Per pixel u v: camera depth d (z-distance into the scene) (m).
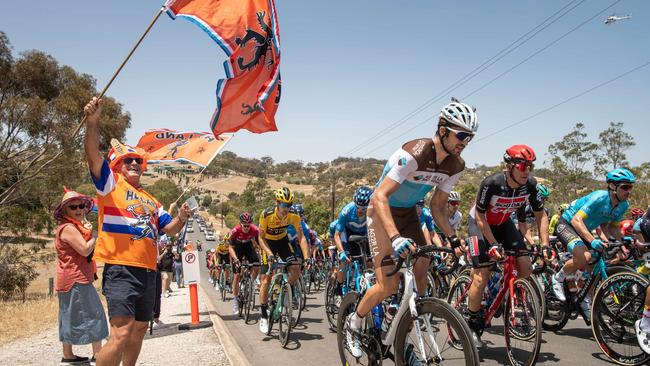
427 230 6.66
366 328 3.47
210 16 5.16
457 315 2.55
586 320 5.09
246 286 7.75
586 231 4.75
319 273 12.30
